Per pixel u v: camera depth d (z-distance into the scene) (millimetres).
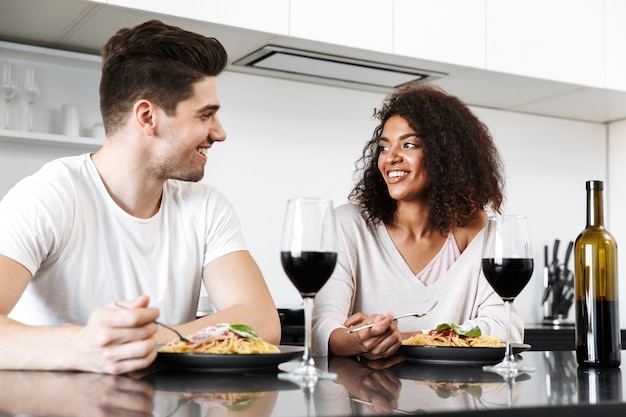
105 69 1569
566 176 4008
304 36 2768
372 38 2904
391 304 1870
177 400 841
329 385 991
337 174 3395
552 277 3779
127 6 2445
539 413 838
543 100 3662
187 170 1600
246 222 3180
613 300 1286
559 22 3354
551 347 3275
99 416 746
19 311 1546
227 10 2629
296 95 3326
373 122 3504
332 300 1775
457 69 3148
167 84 1529
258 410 783
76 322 1542
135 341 1053
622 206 4059
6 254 1397
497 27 3193
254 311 1521
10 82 2646
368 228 1927
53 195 1497
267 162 3240
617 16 3520
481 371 1207
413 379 1090
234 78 3193
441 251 1925
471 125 2016
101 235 1571
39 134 2641
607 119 4066
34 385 956
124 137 1561
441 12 3059
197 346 1123
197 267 1697
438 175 1908
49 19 2539
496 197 2057
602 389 994
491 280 1244
